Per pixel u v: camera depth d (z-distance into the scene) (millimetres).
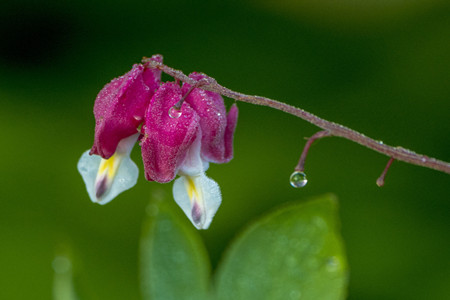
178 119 307
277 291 318
